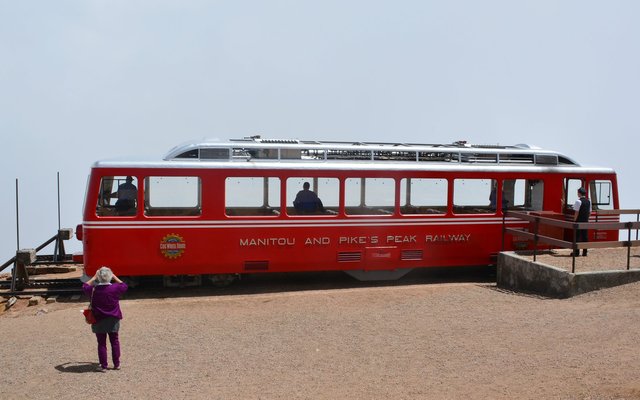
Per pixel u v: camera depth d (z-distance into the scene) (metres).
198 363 9.71
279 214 15.52
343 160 16.19
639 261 15.28
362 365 9.44
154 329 11.74
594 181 18.09
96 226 14.52
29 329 12.16
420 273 18.38
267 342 10.77
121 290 9.56
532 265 14.45
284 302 13.92
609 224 13.68
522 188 17.58
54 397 8.34
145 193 14.88
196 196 15.08
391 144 17.16
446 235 16.62
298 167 15.66
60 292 15.22
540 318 11.60
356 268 16.03
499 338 10.52
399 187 16.38
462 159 17.17
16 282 15.80
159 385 8.74
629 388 7.89
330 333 11.24
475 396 8.03
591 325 10.83
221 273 15.50
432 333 11.02
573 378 8.42
